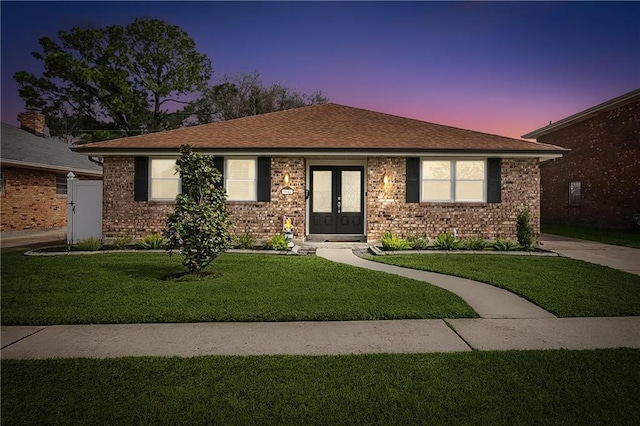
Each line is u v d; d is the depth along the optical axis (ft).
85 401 9.57
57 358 12.23
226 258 31.37
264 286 21.79
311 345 13.53
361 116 51.21
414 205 40.47
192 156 24.25
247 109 125.70
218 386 10.34
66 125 114.83
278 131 44.78
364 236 44.01
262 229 40.34
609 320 16.35
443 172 41.14
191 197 24.62
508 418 8.91
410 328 15.34
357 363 11.87
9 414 8.95
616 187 60.44
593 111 62.49
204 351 12.96
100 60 112.27
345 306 17.90
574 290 21.03
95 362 11.83
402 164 40.52
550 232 56.95
